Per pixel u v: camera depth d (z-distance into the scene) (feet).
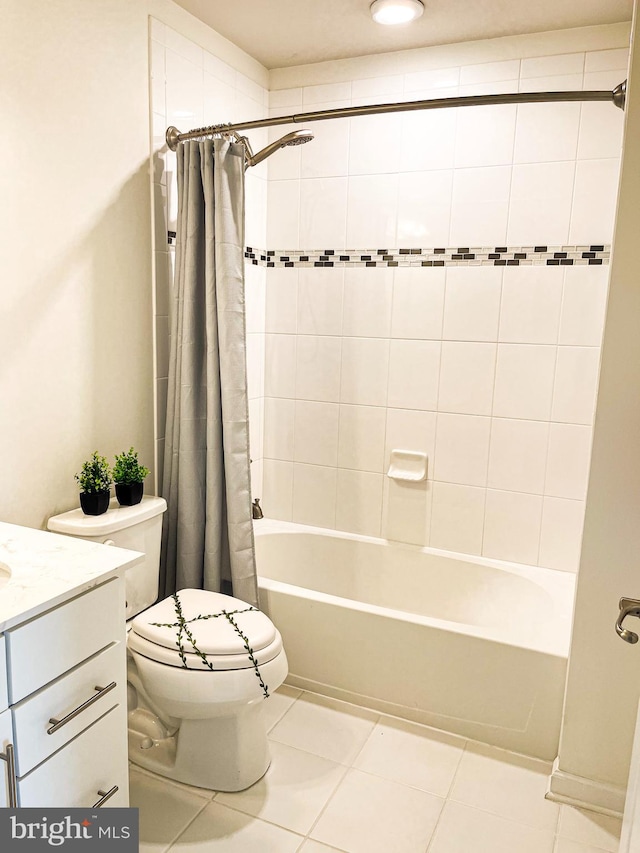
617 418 5.29
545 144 7.82
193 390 7.38
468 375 8.59
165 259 7.59
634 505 5.36
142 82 7.00
